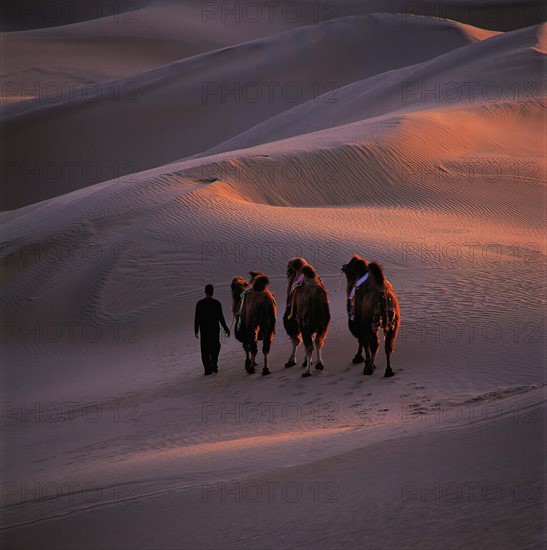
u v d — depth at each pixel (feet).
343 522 66.59
